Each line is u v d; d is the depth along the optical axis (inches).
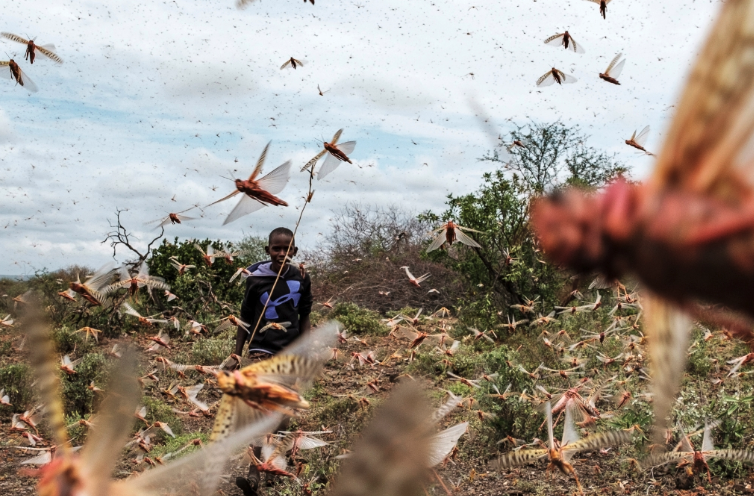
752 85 18.8
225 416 50.3
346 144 148.1
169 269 655.1
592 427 258.7
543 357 399.5
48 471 32.3
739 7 19.4
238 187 118.9
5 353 420.5
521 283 555.2
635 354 316.5
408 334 293.1
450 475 243.8
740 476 229.3
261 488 231.1
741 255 16.5
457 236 165.5
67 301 558.6
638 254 17.6
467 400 285.4
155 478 34.7
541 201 19.8
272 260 263.0
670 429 231.1
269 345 255.3
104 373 328.5
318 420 294.7
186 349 535.2
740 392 287.3
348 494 19.9
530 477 242.2
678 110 19.5
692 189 18.2
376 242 921.5
